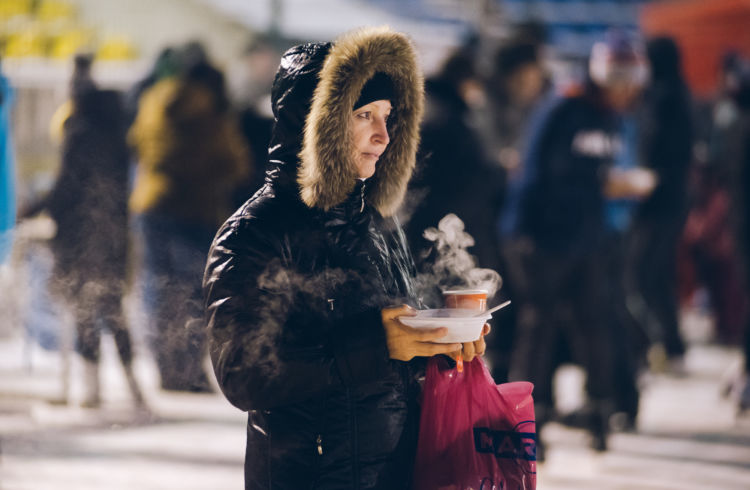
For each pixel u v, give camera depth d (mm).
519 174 12078
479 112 12977
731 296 20156
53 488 9844
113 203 13102
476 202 10578
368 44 4914
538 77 14055
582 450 12125
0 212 8602
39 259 14211
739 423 13617
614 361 12867
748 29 22828
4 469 10477
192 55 13711
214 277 4711
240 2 23312
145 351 14742
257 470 4840
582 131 11078
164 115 13484
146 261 13805
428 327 4730
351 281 4836
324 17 23109
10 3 22078
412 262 5520
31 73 17125
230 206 13930
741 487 10664
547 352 11398
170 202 13562
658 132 15984
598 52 11258
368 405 4789
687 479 10922
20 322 15539
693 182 20422
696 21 23406
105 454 11164
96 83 13102
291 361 4609
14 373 15156
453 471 5000
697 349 19656
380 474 4805
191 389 14195
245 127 14133
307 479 4762
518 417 5098
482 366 5121
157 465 10789
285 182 4906
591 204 11141
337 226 4895
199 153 13547
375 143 5078
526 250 11203
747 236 14125
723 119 19625
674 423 13547
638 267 16641
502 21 20312
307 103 4883
